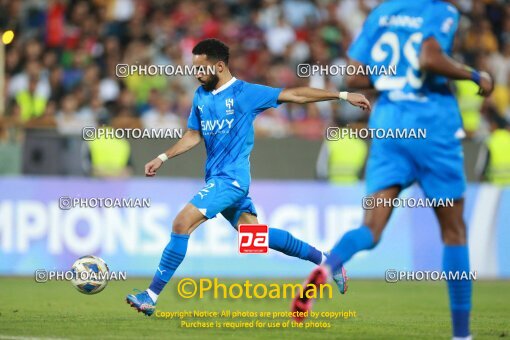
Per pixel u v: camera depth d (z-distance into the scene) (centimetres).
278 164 4812
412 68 2252
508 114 6506
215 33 6425
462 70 2230
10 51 5894
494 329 2742
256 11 6738
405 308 3372
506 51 6812
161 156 2784
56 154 4628
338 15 6738
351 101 2598
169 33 6359
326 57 6388
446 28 2250
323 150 4850
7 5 6238
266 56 6284
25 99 5622
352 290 4091
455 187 2253
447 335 2569
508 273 4866
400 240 4719
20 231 4472
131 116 5488
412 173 2269
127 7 6544
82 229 4506
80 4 6444
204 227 4581
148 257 4541
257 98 2692
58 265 4469
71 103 5447
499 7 7100
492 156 4994
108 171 4619
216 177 2708
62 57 6094
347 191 4744
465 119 5859
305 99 2662
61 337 2416
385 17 2292
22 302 3366
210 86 2730
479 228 4862
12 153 4619
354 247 2189
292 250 2944
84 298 3531
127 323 2758
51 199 4503
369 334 2584
